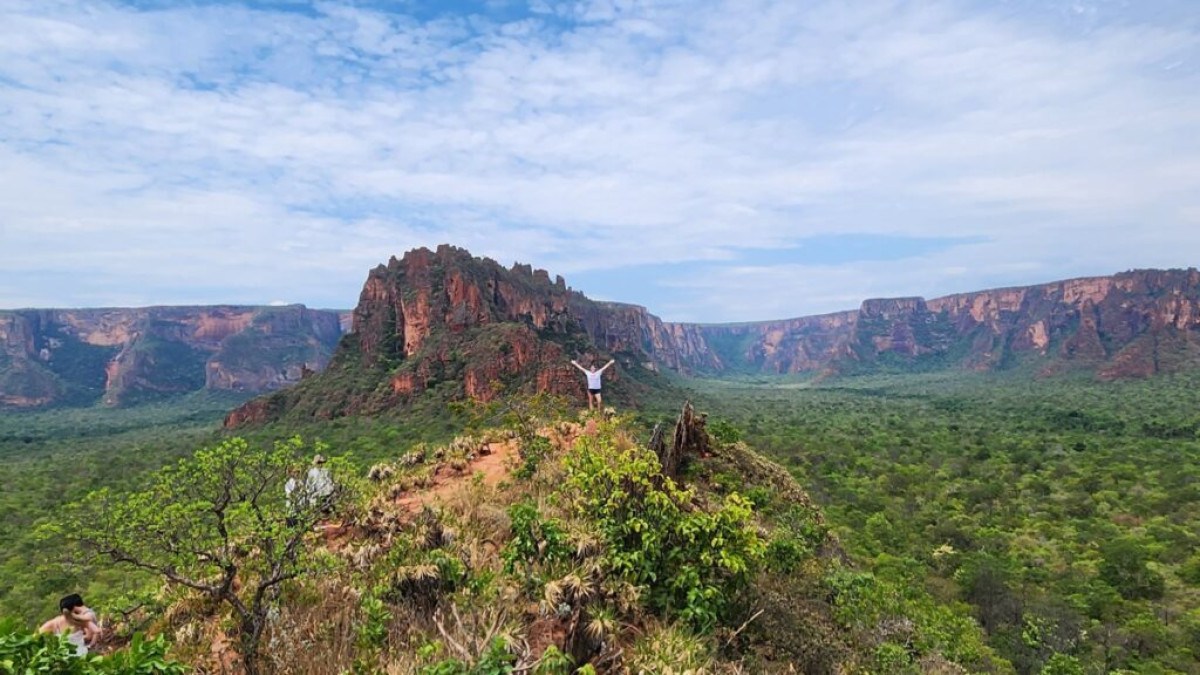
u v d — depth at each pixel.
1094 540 37.38
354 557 9.82
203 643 7.86
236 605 7.52
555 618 7.98
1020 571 32.28
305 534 9.02
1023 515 44.03
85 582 26.22
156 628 8.44
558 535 8.75
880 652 11.43
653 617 8.51
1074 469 57.91
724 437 24.06
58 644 4.83
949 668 12.78
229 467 7.68
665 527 9.20
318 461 8.74
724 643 8.83
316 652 7.50
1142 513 42.66
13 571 28.89
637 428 20.61
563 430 17.86
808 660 9.62
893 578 28.11
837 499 47.72
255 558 8.22
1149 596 29.92
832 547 20.89
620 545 8.98
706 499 15.74
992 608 27.77
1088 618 27.09
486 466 16.02
